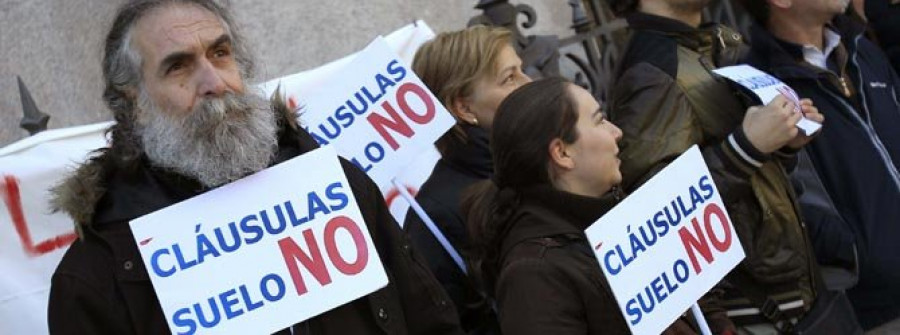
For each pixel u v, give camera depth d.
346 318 3.47
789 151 4.75
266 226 3.40
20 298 4.27
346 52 6.88
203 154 3.32
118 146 3.41
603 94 7.48
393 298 3.55
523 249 3.68
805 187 5.12
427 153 5.06
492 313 4.25
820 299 4.70
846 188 5.43
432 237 4.34
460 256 4.28
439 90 4.57
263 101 3.48
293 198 3.44
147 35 3.36
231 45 3.47
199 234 3.35
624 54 5.06
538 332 3.51
